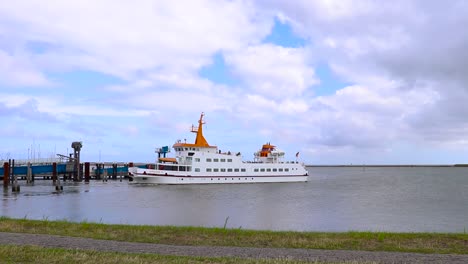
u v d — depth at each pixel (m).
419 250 25.84
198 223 52.00
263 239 28.98
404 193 106.25
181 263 20.72
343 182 164.12
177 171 123.12
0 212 62.03
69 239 27.95
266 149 146.62
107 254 22.56
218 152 133.00
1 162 136.00
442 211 67.19
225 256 23.33
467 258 23.34
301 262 21.39
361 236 29.69
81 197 87.25
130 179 126.69
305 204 77.12
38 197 86.56
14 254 21.70
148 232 31.16
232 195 95.00
